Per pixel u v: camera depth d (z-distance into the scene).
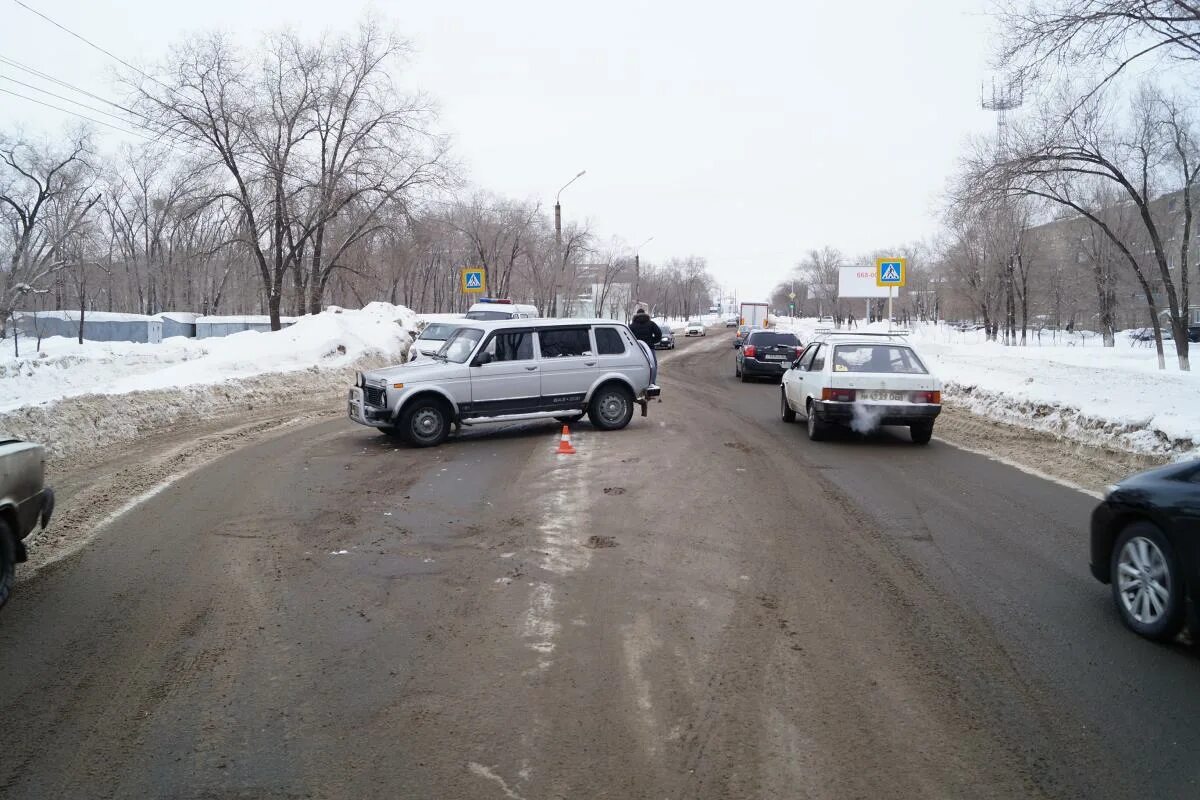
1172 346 39.16
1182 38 14.49
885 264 31.73
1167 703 4.30
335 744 3.92
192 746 3.91
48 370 18.78
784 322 101.38
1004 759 3.76
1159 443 11.45
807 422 14.80
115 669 4.77
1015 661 4.85
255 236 31.72
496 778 3.62
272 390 19.30
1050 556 6.99
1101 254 40.41
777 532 7.73
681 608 5.74
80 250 41.34
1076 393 15.20
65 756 3.83
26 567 6.66
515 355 13.53
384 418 12.60
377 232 35.56
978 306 50.41
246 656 4.95
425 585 6.23
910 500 9.09
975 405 17.84
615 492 9.42
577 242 59.62
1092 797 3.46
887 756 3.79
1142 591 5.26
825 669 4.74
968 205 20.55
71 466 11.00
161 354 21.86
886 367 13.14
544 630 5.34
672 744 3.90
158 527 7.91
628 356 14.32
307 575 6.48
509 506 8.75
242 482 10.00
